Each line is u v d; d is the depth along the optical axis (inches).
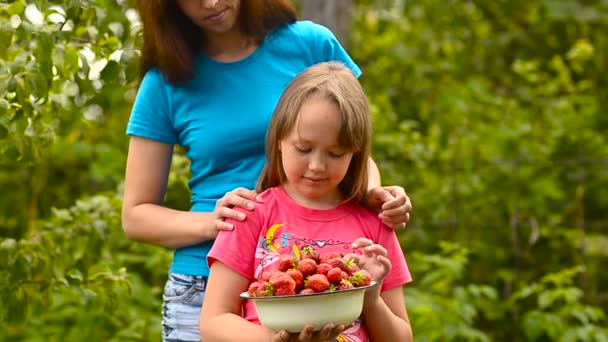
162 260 219.0
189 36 139.5
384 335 124.3
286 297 111.5
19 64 155.6
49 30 156.3
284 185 130.0
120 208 190.4
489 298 250.7
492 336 252.2
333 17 295.6
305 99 122.3
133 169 141.6
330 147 121.4
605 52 346.9
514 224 258.5
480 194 270.5
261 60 140.3
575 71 346.3
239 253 126.2
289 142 123.1
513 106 296.0
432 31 358.3
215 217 129.2
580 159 269.0
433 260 231.1
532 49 355.6
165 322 140.7
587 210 284.7
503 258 266.7
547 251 270.2
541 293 249.6
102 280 180.1
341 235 127.3
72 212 184.7
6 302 170.1
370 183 141.3
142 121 140.7
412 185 268.5
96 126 259.3
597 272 271.3
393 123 285.3
